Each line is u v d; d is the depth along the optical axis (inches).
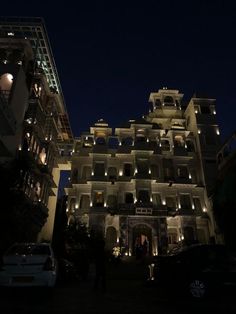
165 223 1374.3
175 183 1462.8
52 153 1376.7
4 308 273.1
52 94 1368.1
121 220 1362.0
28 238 983.0
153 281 405.1
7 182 578.6
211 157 1534.2
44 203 1250.6
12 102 910.4
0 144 850.8
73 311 272.4
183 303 331.6
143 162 1494.8
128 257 1247.5
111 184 1450.5
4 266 346.0
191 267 360.2
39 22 1213.1
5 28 1232.8
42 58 1304.1
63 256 945.5
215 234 1353.3
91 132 1578.5
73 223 1155.3
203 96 1704.0
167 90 1787.6
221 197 1018.7
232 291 350.0
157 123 1715.1
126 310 285.0
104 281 444.5
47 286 343.9
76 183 1472.7
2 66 978.7
